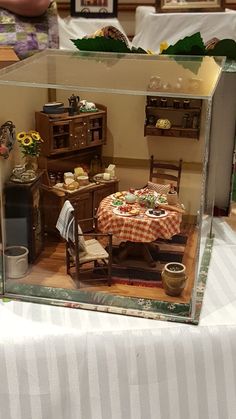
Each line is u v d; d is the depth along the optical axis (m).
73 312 1.69
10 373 1.60
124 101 2.04
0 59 2.00
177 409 1.65
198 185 1.89
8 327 1.63
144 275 1.81
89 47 2.23
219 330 1.64
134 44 3.39
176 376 1.64
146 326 1.64
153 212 1.99
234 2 3.45
